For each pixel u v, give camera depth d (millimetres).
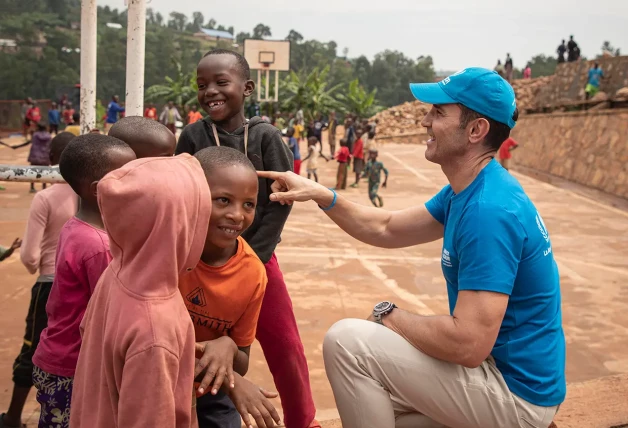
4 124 27656
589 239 11445
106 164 2301
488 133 2146
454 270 2207
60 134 3760
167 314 1474
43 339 2496
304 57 104688
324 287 7398
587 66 27062
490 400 2127
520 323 2139
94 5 6492
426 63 109438
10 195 12148
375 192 14133
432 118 2223
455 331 2012
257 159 2703
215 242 1922
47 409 2500
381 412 2168
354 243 9938
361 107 39062
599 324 6527
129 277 1488
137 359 1434
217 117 2684
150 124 2600
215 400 2250
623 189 16062
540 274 2117
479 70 2146
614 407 3408
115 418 1536
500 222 2025
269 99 30844
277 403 4359
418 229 2592
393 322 2189
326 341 2211
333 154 26219
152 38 94938
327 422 3508
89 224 2408
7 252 3523
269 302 2662
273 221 2662
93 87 6598
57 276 2406
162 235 1453
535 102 32719
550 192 17781
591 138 18922
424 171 21406
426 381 2133
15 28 92750
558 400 2172
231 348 1909
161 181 1458
